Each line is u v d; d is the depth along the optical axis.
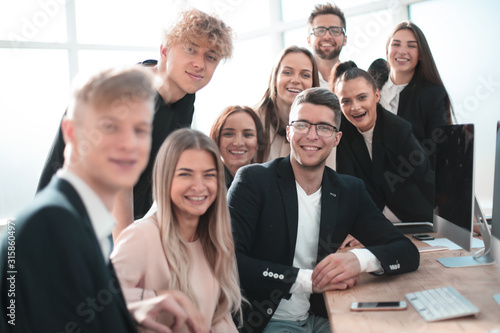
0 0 4.04
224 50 2.25
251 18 4.73
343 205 2.06
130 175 0.91
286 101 2.95
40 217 0.88
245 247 1.96
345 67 2.81
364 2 4.11
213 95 4.87
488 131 3.64
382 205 2.80
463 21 3.69
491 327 1.25
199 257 1.65
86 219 0.92
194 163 1.54
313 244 2.04
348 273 1.72
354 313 1.44
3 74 4.09
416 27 3.02
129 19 4.62
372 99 2.65
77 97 0.89
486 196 3.68
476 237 2.39
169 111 2.31
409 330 1.27
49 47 4.25
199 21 2.17
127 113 0.88
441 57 3.85
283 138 3.00
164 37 2.27
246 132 2.73
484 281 1.67
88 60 4.44
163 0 4.65
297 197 2.03
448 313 1.33
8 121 4.11
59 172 0.95
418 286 1.68
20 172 4.17
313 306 2.11
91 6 4.43
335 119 2.00
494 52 3.55
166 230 1.54
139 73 0.91
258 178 2.03
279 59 2.99
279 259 2.01
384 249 1.84
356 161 2.78
